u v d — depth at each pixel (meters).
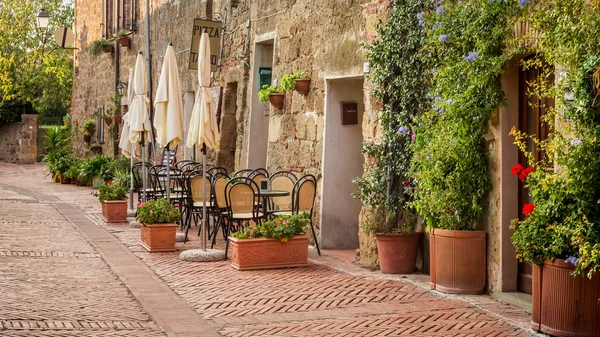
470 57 7.80
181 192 13.89
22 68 38.31
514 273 7.90
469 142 8.12
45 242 11.96
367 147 9.85
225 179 11.09
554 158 6.35
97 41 26.50
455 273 8.09
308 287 8.45
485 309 7.34
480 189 8.12
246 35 15.13
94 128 28.61
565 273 6.16
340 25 11.20
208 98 10.44
